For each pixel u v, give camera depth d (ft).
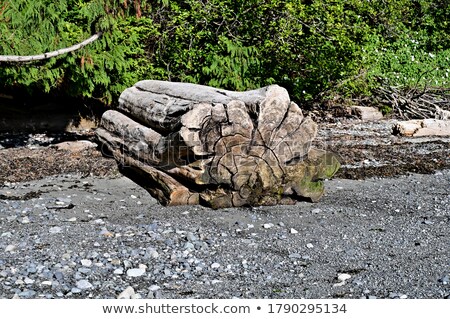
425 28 51.80
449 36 51.03
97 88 32.89
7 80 27.78
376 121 38.45
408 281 14.89
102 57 29.91
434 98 41.45
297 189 21.15
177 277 15.02
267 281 14.88
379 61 45.32
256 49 35.32
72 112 35.27
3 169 25.36
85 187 23.15
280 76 36.88
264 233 18.28
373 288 14.51
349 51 36.91
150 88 25.63
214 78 35.09
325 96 39.32
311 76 37.17
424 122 34.55
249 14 35.55
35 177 24.48
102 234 17.70
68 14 29.14
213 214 19.98
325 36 36.76
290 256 16.44
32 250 16.39
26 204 20.81
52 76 27.73
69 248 16.58
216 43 35.53
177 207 20.70
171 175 21.21
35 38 26.35
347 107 40.04
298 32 35.83
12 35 25.55
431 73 47.11
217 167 20.04
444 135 34.30
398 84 43.55
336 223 19.25
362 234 18.24
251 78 35.40
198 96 21.54
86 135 33.45
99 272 15.12
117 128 25.82
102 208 20.53
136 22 33.60
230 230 18.47
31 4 26.04
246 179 20.45
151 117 22.76
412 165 26.81
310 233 18.31
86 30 28.84
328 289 14.43
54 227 18.20
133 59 33.37
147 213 20.01
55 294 13.87
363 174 25.39
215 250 16.81
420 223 19.25
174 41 35.09
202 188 20.75
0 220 18.97
